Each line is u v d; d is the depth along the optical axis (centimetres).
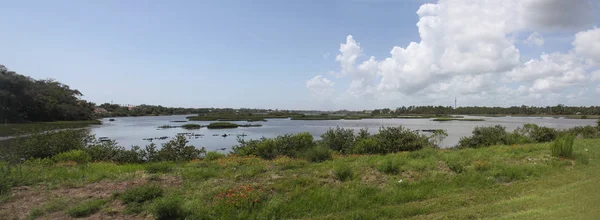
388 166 812
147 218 504
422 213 529
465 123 6894
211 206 547
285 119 9681
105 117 11681
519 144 1459
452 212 521
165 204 497
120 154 1291
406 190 651
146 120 9094
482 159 977
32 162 1041
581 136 1881
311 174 781
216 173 807
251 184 673
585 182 666
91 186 675
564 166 866
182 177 759
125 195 577
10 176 682
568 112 12950
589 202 519
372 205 573
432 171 815
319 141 1605
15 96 6016
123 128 5322
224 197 575
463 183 703
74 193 622
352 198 593
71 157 1135
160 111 15200
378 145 1359
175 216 500
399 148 1393
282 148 1306
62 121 7219
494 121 8062
